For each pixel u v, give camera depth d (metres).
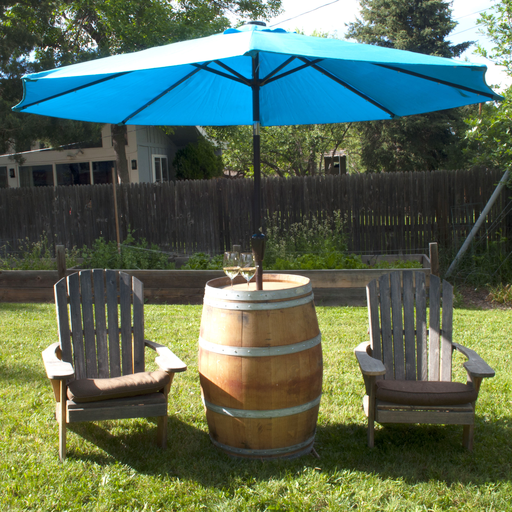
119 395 2.72
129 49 14.77
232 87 3.61
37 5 11.82
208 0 16.95
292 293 2.71
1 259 8.43
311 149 24.42
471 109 18.58
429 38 20.80
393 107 3.50
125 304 3.31
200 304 6.70
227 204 8.31
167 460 2.77
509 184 7.21
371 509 2.30
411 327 3.34
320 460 2.76
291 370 2.67
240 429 2.72
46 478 2.54
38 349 4.71
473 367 2.82
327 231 8.02
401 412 2.77
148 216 8.61
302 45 2.13
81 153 15.36
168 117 3.98
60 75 2.25
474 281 7.18
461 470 2.63
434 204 7.82
